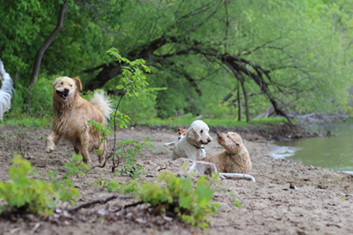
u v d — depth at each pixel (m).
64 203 4.72
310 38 26.25
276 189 7.34
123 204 4.89
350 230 4.95
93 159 9.22
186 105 30.48
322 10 44.31
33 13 22.38
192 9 25.61
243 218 5.03
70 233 3.90
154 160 8.88
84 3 22.66
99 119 7.95
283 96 29.02
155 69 29.53
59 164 7.94
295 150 17.06
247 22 25.62
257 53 26.44
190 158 8.75
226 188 6.70
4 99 7.80
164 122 21.91
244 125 24.88
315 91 27.09
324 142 20.16
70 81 7.45
